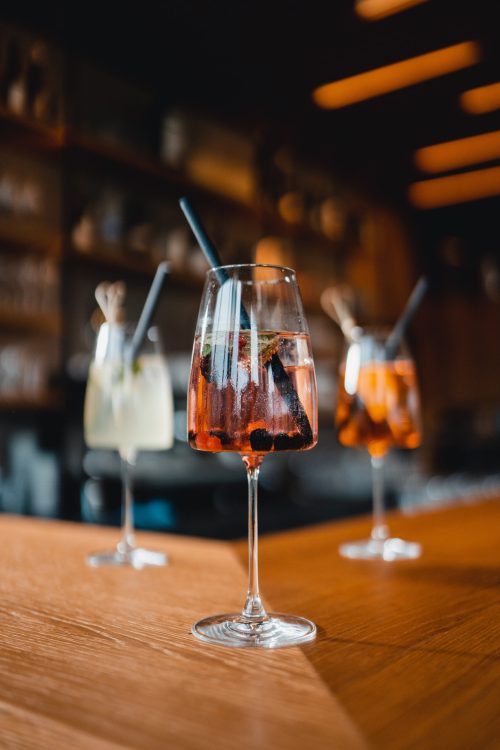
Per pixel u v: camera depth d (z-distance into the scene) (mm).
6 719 506
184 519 2826
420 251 6328
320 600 821
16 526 1446
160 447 1193
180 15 3346
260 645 641
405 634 683
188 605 795
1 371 3105
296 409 714
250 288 711
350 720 480
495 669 582
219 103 4086
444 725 471
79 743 460
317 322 5012
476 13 3455
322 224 5023
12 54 3131
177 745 441
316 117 4453
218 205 4105
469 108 4484
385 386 1176
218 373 705
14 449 3324
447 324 6695
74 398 3273
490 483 4988
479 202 6020
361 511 3277
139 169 3543
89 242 3400
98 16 3285
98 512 3010
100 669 583
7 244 3135
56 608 781
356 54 3812
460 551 1139
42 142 3223
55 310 3301
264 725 471
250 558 737
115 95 3738
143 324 1151
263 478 3541
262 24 3482
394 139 4883
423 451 6270
